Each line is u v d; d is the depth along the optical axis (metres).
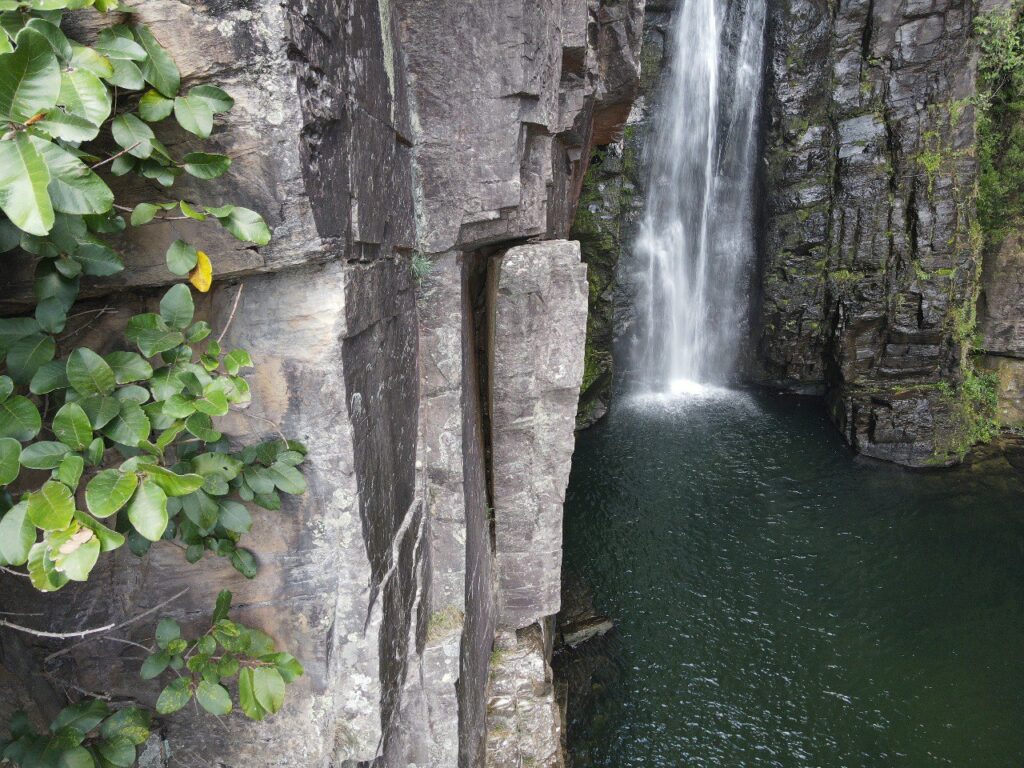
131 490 1.81
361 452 2.85
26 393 2.26
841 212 15.34
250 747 3.05
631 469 14.16
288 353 2.58
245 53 2.03
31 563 1.70
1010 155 14.25
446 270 4.52
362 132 2.86
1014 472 13.84
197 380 2.12
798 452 14.82
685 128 17.45
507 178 4.36
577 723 8.38
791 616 10.27
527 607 6.80
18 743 2.29
